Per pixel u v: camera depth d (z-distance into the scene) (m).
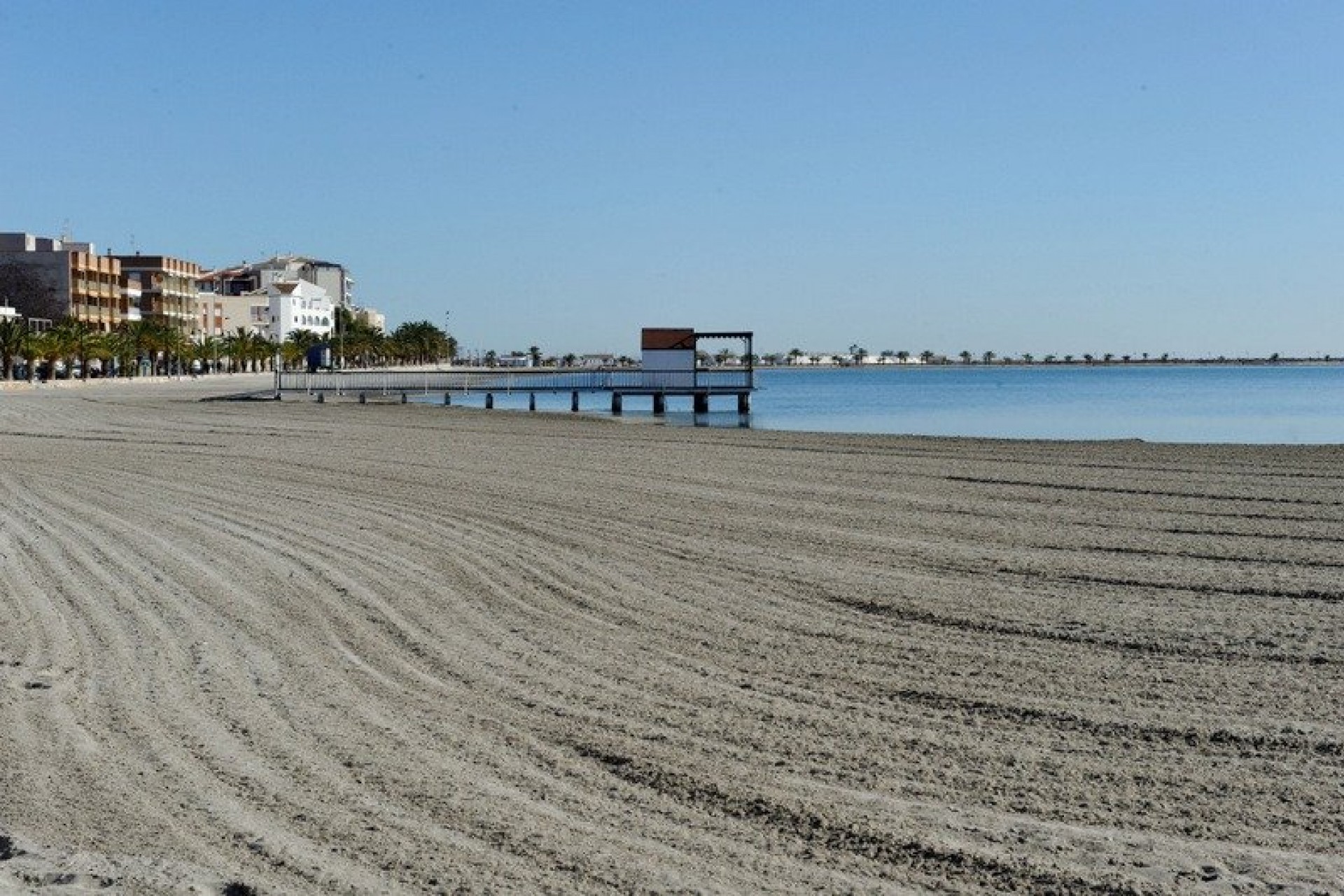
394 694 9.42
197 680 9.77
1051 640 11.43
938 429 55.72
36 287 131.62
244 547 16.72
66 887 5.88
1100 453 35.62
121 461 31.59
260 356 165.62
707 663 10.52
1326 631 11.77
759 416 69.25
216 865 6.16
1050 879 6.03
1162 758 7.95
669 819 6.83
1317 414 72.25
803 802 7.08
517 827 6.69
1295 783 7.45
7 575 14.41
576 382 75.12
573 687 9.70
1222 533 18.58
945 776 7.59
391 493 23.97
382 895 5.80
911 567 15.48
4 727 8.43
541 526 19.22
